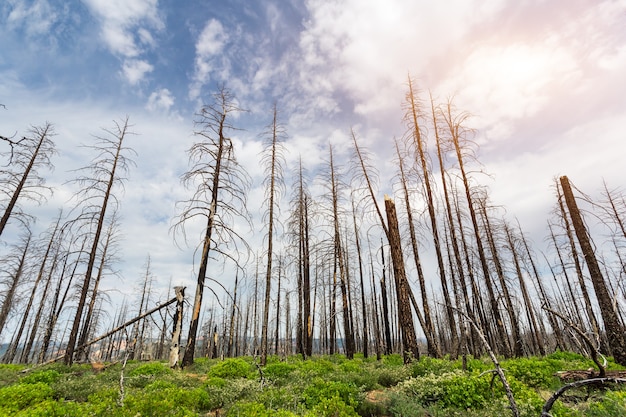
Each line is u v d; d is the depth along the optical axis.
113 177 18.75
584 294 18.78
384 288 23.02
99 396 7.51
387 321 22.48
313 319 24.67
